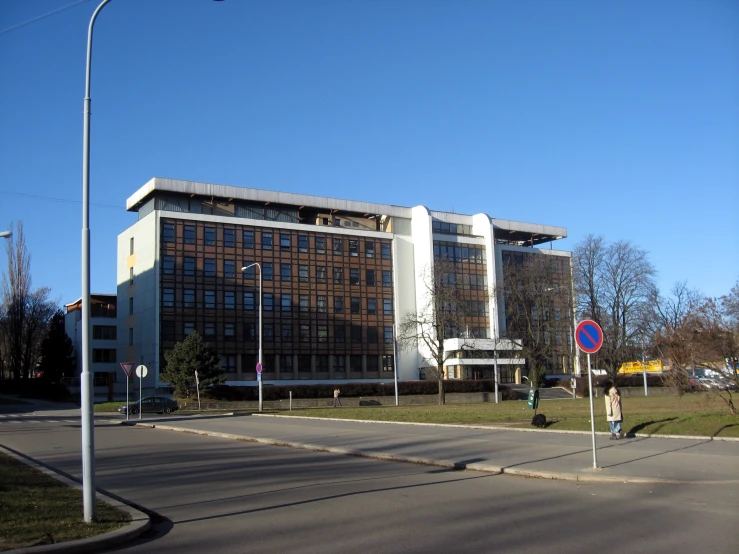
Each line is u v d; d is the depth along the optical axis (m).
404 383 64.12
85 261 9.96
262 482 13.52
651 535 8.48
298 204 73.81
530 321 62.59
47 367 76.56
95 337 77.44
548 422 24.12
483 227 83.62
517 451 17.42
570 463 14.86
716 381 22.73
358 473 14.75
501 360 75.62
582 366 79.94
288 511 10.42
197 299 66.19
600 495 11.43
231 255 68.75
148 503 11.39
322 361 73.19
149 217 66.25
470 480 13.48
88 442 9.40
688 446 17.42
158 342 63.47
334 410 42.75
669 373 24.61
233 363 67.50
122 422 36.09
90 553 8.06
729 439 18.38
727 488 11.89
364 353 75.44
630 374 74.31
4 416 44.78
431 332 73.75
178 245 65.94
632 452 16.42
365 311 76.31
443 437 21.92
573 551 7.77
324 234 74.94
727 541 8.16
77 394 67.12
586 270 57.19
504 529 8.94
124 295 71.50
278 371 70.12
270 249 71.19
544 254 80.69
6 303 80.62
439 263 66.31
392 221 80.38
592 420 14.05
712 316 23.14
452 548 7.97
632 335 55.28
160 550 8.15
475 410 35.97
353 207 77.25
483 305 81.50
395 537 8.58
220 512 10.48
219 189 69.06
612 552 7.70
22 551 7.62
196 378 49.41
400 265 79.38
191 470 15.58
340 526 9.29
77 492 11.88
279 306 70.94
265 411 46.19
